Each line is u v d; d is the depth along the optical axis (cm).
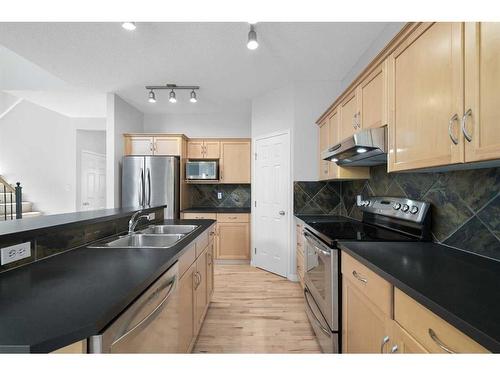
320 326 169
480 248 117
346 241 148
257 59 254
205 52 240
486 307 68
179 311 135
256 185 363
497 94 77
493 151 78
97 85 321
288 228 315
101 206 544
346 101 207
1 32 207
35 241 109
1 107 432
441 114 100
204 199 449
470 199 122
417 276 92
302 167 308
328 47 232
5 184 384
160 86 323
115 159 350
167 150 384
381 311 103
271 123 339
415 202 159
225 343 186
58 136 479
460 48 90
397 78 132
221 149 416
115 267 101
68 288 80
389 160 138
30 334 55
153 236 187
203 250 203
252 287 290
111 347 68
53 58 251
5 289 79
